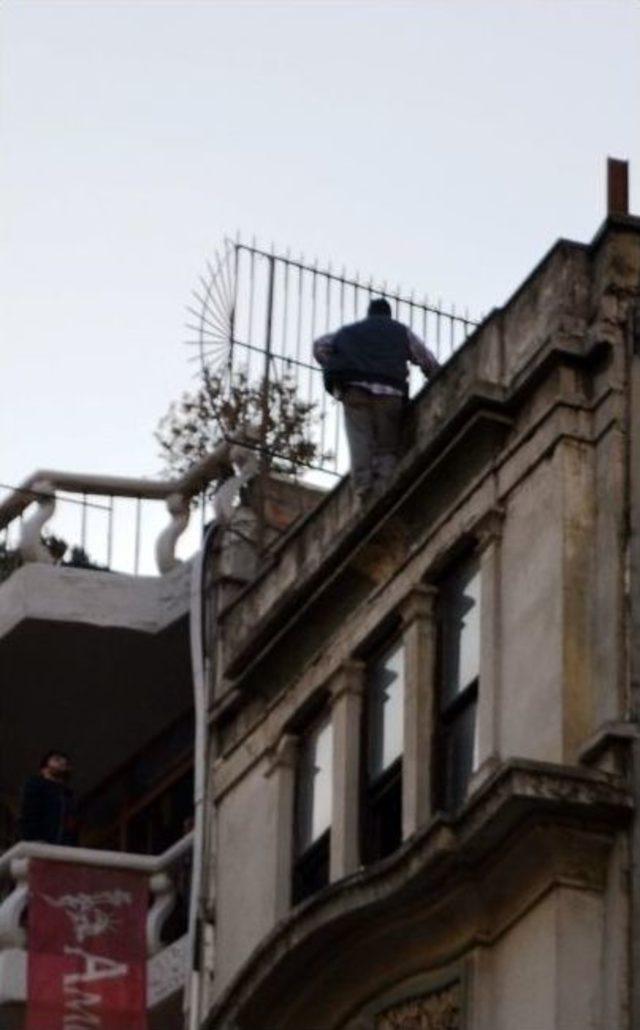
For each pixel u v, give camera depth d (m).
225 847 44.62
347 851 41.19
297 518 46.31
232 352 47.41
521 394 39.47
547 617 38.22
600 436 38.66
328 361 42.25
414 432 41.97
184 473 50.03
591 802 36.38
